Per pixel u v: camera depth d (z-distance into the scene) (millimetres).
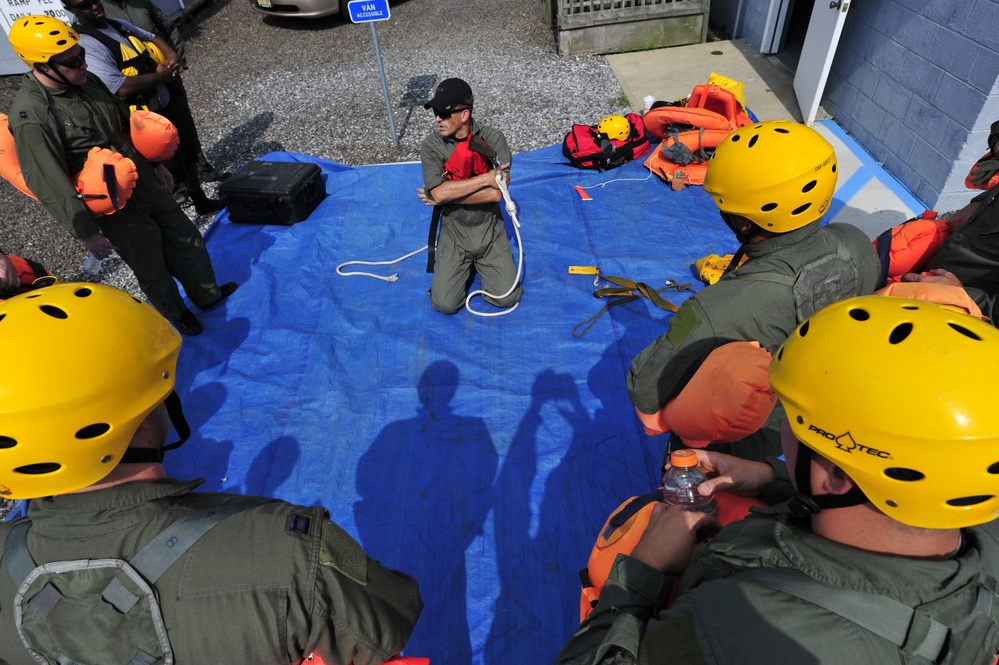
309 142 6219
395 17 9594
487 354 3492
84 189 2818
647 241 4301
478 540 2596
